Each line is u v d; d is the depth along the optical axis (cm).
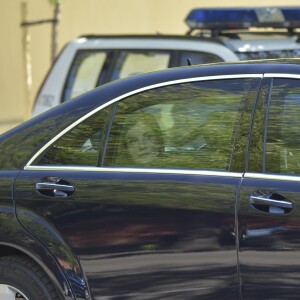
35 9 3209
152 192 940
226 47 1795
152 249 930
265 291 880
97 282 956
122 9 3462
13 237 993
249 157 921
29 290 998
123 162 981
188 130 970
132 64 1878
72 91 1912
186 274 915
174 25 3606
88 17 3372
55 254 970
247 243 885
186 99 980
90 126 1009
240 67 969
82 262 961
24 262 1008
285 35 1992
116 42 1900
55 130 1022
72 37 3322
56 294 986
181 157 958
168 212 925
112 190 958
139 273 937
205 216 909
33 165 1016
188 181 931
